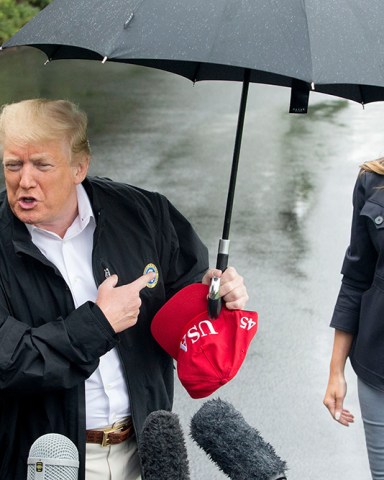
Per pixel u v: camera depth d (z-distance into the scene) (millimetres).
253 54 3020
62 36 3338
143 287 3480
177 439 2629
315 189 12859
